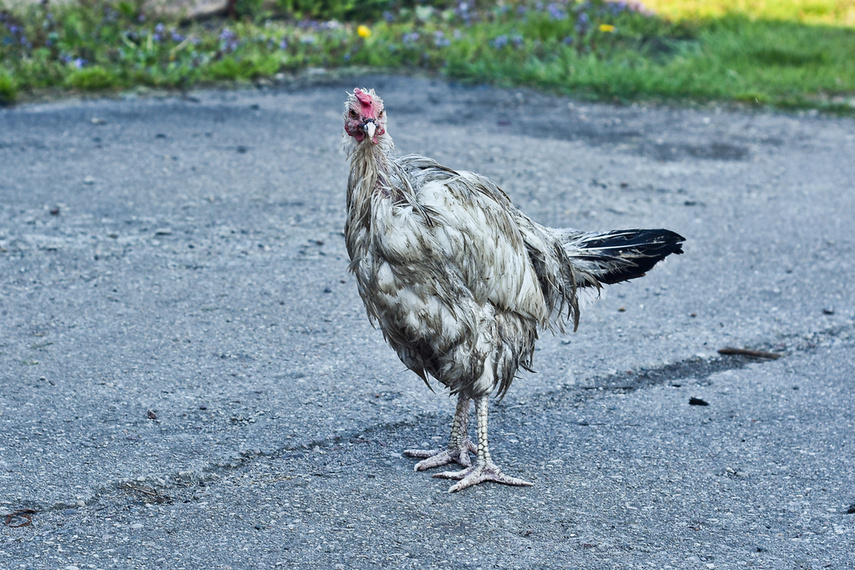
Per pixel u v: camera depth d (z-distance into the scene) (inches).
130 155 435.5
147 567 170.1
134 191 389.7
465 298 194.9
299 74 605.9
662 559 178.1
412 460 216.5
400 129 499.2
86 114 496.4
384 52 649.6
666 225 382.3
